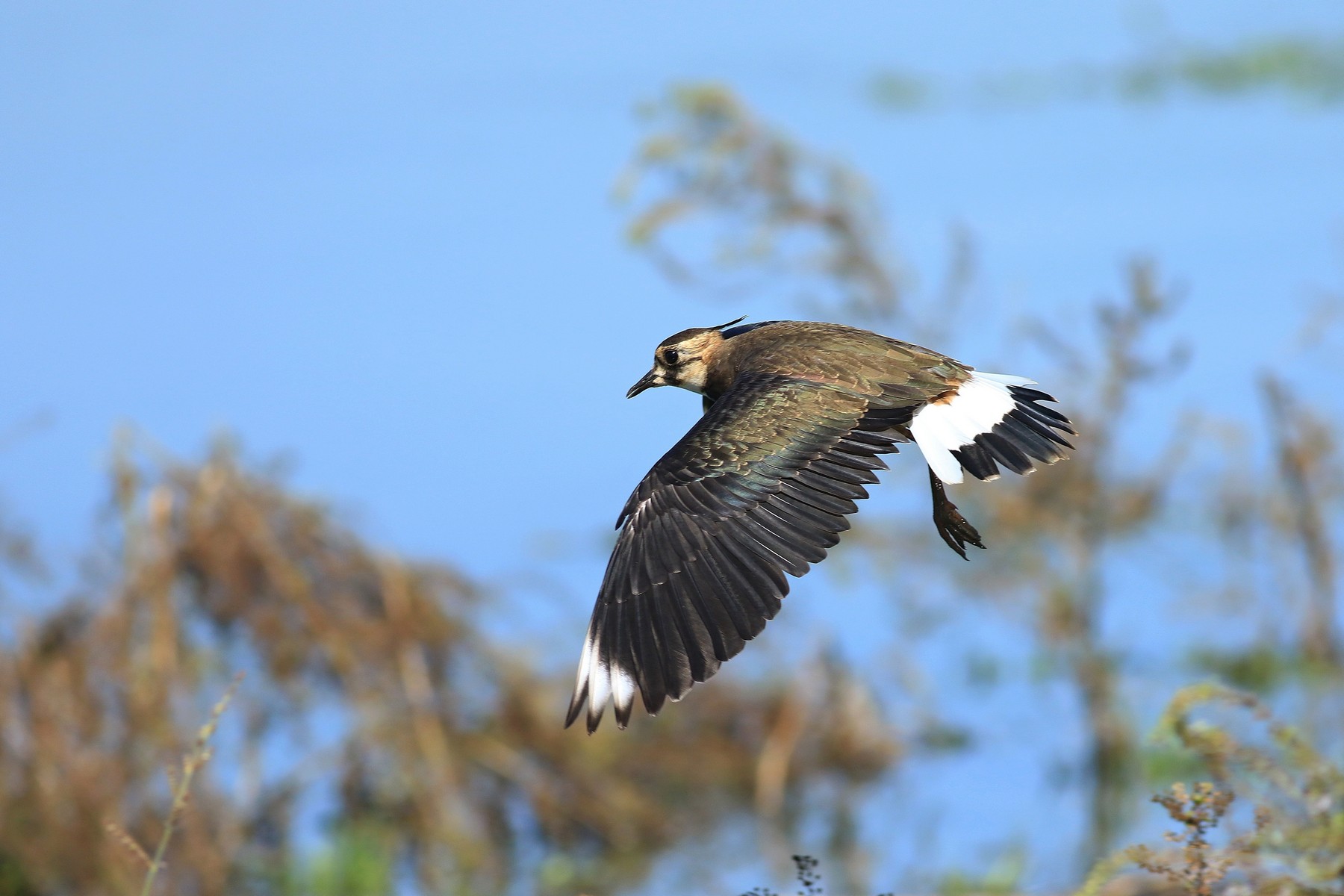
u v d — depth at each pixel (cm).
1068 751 1533
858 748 1547
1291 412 1675
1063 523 1622
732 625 751
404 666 1457
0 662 1371
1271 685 1581
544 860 1462
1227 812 809
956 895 1348
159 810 1367
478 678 1490
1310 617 1628
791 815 1496
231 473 1455
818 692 1564
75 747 1364
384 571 1473
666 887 1412
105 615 1399
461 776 1465
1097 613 1611
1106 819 1448
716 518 788
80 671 1381
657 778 1521
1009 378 907
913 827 1459
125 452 1439
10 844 1345
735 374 957
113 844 1339
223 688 1433
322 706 1454
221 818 1388
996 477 857
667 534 781
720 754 1540
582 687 748
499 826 1473
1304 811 785
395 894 1412
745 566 772
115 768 1367
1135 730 1530
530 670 1502
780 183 1708
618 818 1479
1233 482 1708
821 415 845
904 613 1692
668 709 1553
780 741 1531
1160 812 1455
